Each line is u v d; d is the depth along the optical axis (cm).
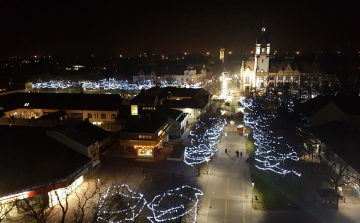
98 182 4916
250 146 6888
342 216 3888
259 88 13725
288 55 14838
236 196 4497
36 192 3838
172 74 17075
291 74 14438
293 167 5472
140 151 6116
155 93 10238
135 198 4388
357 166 4444
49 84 16438
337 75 13250
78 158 4788
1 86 11406
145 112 7794
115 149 6384
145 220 3844
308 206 4162
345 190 4631
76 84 16900
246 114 9575
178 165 5734
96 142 5303
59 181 4091
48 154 4541
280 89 12275
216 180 5069
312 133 6316
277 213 3994
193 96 10112
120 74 19400
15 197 3647
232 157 6184
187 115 8788
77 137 5084
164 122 6731
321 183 4847
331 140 5609
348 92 11206
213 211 4069
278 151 5912
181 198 4412
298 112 7469
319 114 6806
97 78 19462
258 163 5806
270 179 5084
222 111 10481
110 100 8381
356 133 5897
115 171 5428
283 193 4566
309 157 5894
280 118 6844
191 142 7012
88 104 8275
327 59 15050
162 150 6506
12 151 4341
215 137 7344
